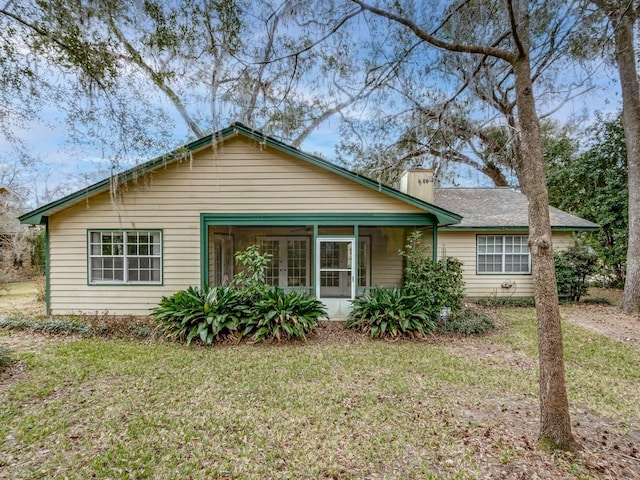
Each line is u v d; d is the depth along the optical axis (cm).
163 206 821
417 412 386
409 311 705
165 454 305
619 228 1298
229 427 350
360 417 373
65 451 307
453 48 358
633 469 287
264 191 818
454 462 297
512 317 878
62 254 828
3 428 340
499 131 631
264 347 626
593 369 527
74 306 830
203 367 518
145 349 604
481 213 1157
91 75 517
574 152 1555
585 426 360
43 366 513
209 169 818
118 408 386
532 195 316
